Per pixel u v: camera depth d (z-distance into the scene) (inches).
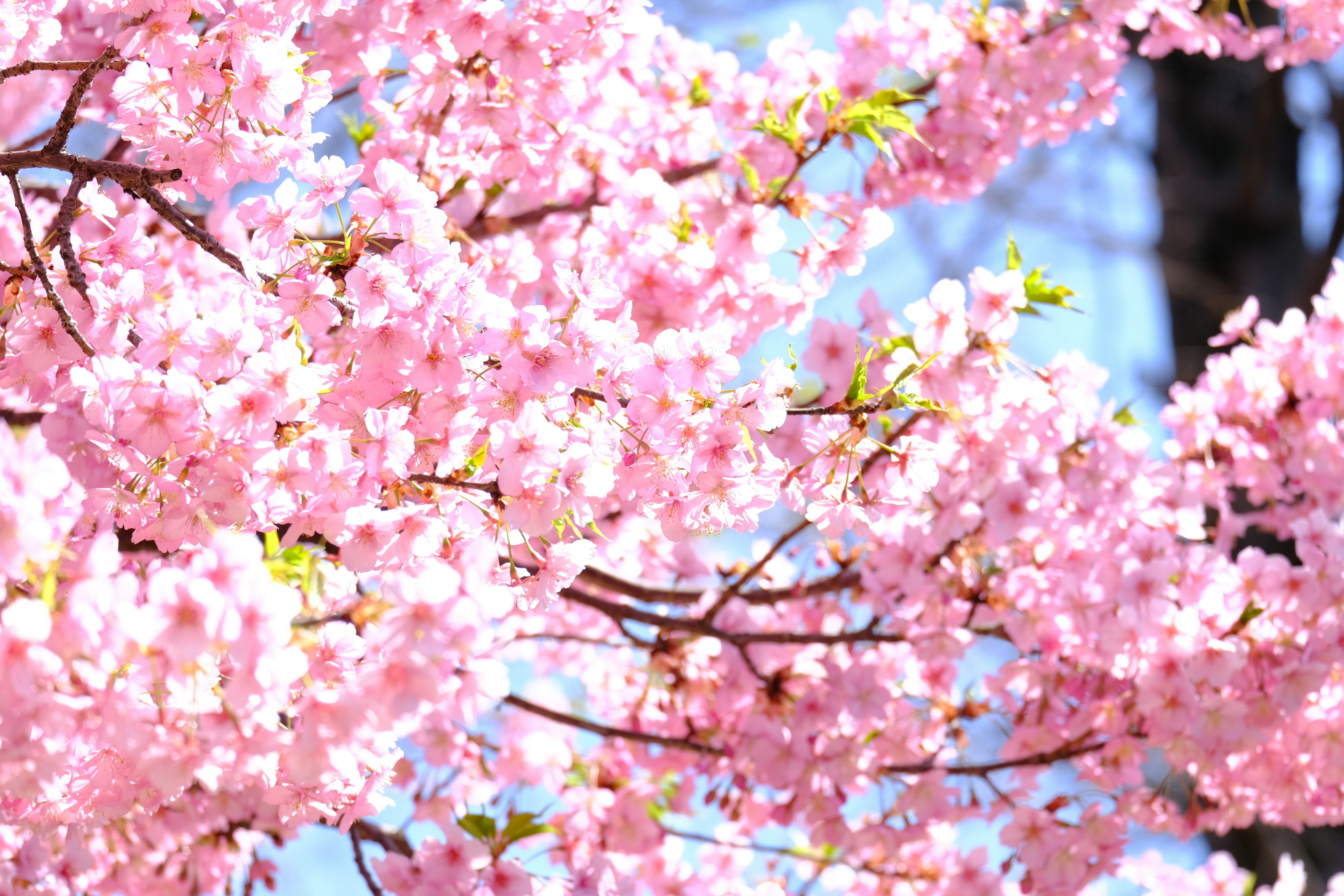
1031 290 123.9
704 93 150.7
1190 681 141.7
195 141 98.6
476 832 138.0
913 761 167.6
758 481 92.3
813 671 164.4
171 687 66.7
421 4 117.3
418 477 87.7
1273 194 315.9
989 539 150.4
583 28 117.8
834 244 132.3
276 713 68.4
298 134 103.3
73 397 97.3
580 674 206.5
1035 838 156.2
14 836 130.0
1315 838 253.9
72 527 72.1
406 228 89.0
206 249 89.1
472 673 69.5
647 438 90.0
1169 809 162.9
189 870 166.4
